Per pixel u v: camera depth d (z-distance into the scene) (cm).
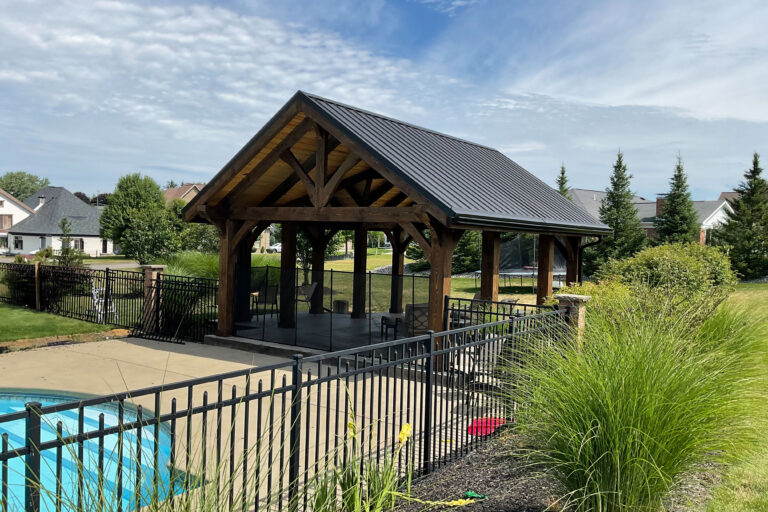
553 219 1305
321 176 1106
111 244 6662
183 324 1325
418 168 1062
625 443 388
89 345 1218
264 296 1281
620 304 825
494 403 621
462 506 433
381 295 1171
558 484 445
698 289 1316
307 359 400
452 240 997
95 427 700
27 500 262
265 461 395
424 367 525
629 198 3161
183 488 291
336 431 409
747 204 3291
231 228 1261
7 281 1812
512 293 2725
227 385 895
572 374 439
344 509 363
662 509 411
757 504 433
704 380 439
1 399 831
